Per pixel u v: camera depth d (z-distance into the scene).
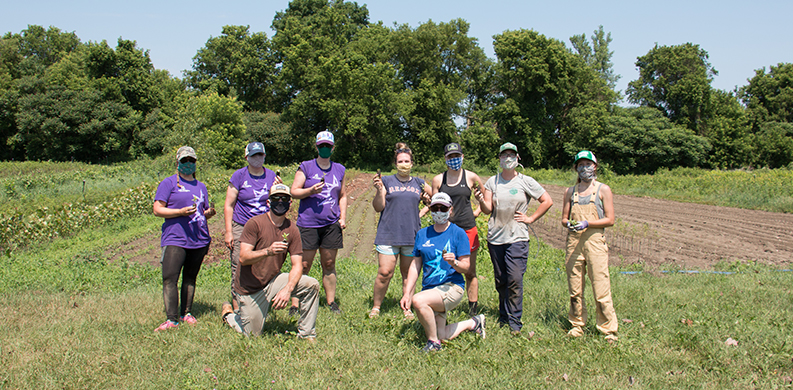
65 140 49.72
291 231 4.72
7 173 31.97
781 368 4.01
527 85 52.88
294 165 45.12
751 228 14.50
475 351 4.35
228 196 5.53
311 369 3.94
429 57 55.31
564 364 4.09
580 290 4.92
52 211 12.58
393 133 53.44
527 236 5.25
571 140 55.00
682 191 25.34
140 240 11.83
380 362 4.11
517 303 5.07
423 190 5.76
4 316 5.21
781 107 72.00
